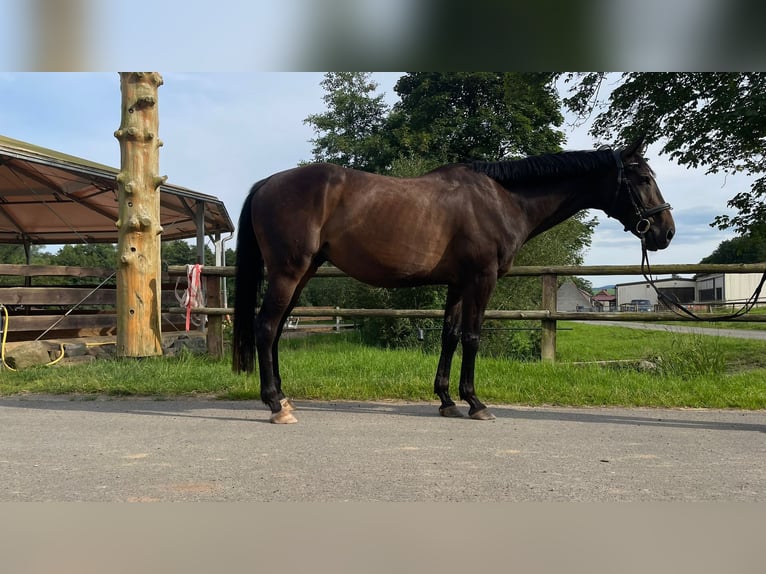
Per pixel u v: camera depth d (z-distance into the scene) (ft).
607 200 15.38
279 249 13.87
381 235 13.84
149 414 14.53
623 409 15.61
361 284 38.65
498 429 12.92
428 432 12.56
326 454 10.62
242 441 11.64
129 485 8.80
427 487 8.73
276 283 13.93
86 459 10.26
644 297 228.43
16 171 33.94
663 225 15.05
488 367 20.97
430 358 24.27
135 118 21.91
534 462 10.16
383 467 9.78
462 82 71.92
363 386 17.62
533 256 40.50
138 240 21.91
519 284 39.01
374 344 38.99
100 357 25.55
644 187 14.97
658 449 11.17
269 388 13.80
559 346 47.93
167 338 30.01
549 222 15.64
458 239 14.29
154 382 18.12
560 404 16.28
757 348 36.19
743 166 37.06
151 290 22.16
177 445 11.29
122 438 11.89
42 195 38.73
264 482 8.94
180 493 8.43
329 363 22.16
